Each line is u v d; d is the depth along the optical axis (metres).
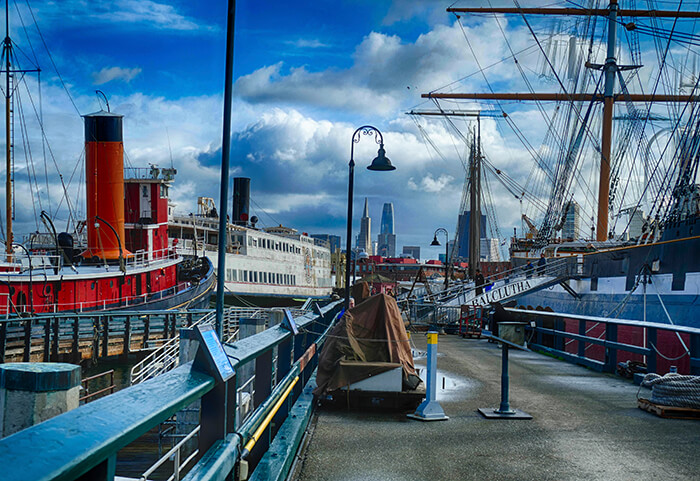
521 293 36.69
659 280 25.28
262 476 5.20
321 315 12.90
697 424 9.24
